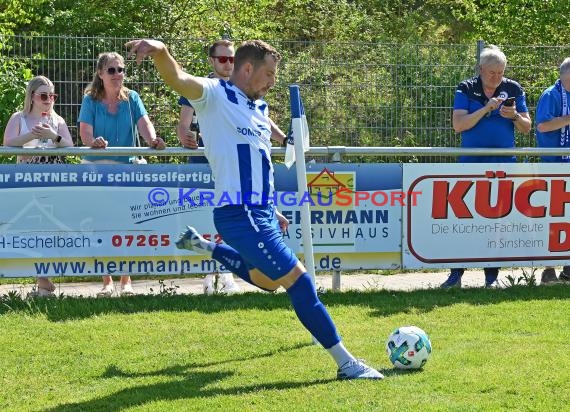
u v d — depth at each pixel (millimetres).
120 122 17750
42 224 16766
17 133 17719
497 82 18203
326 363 12500
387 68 25922
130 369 12336
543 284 18672
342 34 48406
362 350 13102
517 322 14859
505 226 18250
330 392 10969
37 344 13633
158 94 25250
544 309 15898
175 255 17156
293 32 48719
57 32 36688
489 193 18125
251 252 11477
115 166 16891
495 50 18250
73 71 25109
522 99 18672
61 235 16828
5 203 16625
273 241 11531
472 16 39344
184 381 11672
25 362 12695
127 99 17812
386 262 17859
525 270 21359
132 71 25172
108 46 25188
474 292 17672
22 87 25531
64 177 16781
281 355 12984
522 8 36344
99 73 17547
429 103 25984
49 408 10664
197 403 10688
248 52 11719
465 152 18062
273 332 14344
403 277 20828
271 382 11562
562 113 18922
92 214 16891
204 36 37812
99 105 17703
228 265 12992
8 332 14344
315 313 11570
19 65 25469
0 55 25812
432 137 26016
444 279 20391
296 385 11406
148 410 10461
